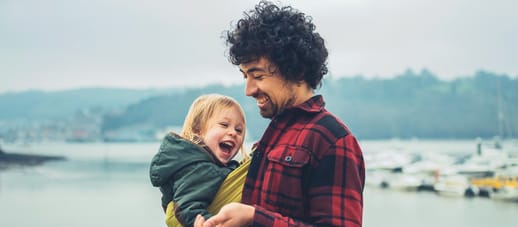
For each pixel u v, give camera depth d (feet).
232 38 5.70
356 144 5.54
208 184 5.86
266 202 5.35
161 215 55.06
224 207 5.06
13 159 112.27
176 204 5.86
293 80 5.57
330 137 5.40
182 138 6.26
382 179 68.28
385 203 58.95
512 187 54.75
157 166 6.21
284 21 5.55
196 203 5.74
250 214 5.03
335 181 5.25
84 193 69.97
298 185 5.29
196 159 6.02
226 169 6.08
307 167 5.33
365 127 173.47
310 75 5.68
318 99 5.77
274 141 5.63
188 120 6.60
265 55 5.51
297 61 5.47
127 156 134.82
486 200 56.65
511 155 63.36
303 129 5.49
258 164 5.60
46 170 97.86
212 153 6.29
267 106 5.69
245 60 5.58
